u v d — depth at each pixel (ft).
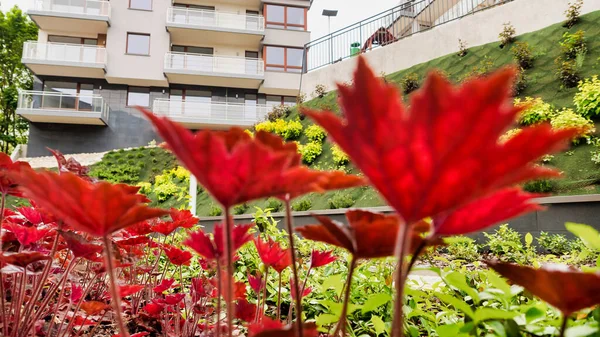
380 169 1.16
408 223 1.31
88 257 3.23
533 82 33.99
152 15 66.59
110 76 63.21
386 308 4.83
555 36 38.11
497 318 2.28
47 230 3.32
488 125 0.99
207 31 67.10
